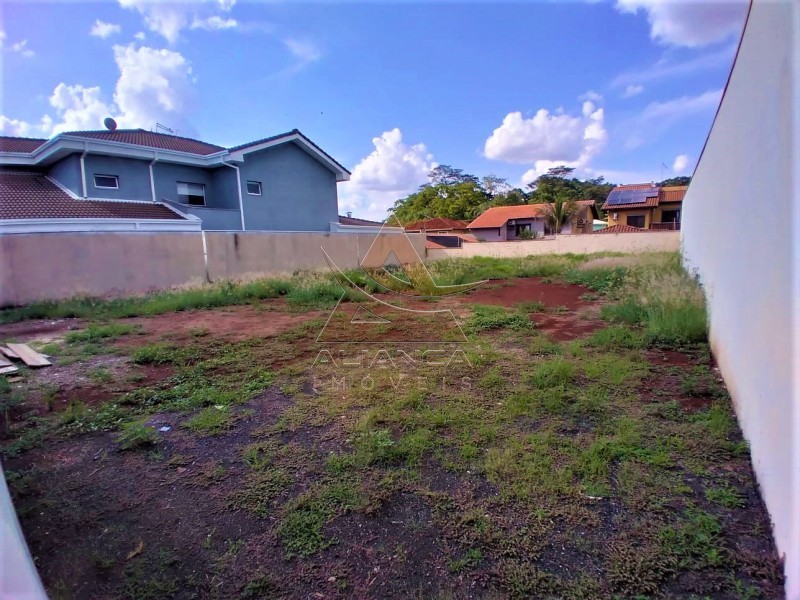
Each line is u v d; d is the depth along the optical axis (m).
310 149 14.76
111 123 14.35
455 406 2.80
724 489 1.82
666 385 3.04
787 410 1.44
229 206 13.21
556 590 1.35
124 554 1.55
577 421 2.53
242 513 1.78
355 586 1.39
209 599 1.35
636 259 10.47
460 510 1.75
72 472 2.12
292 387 3.24
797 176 1.39
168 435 2.52
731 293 2.78
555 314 5.98
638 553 1.49
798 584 1.24
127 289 8.38
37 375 3.68
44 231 8.10
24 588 1.17
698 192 6.16
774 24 1.74
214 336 5.11
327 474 2.04
